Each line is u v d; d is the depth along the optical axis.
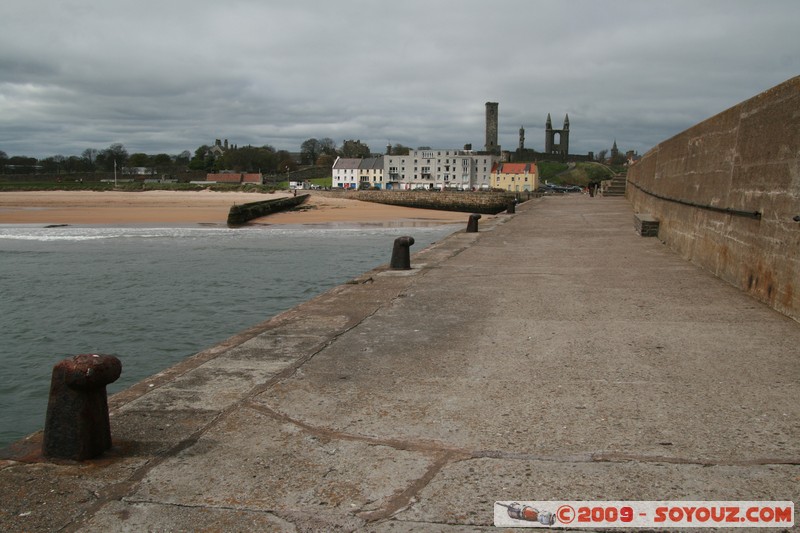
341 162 144.25
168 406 3.86
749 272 7.38
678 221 11.67
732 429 3.46
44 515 2.62
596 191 48.91
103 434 3.20
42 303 16.52
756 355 4.88
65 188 120.12
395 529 2.52
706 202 9.50
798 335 5.45
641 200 21.73
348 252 29.91
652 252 11.75
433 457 3.16
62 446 3.11
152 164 180.38
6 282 20.00
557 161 171.50
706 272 9.19
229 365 4.72
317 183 149.75
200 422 3.61
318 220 54.66
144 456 3.17
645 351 5.03
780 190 6.43
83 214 56.41
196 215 56.84
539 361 4.80
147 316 14.98
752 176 7.32
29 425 8.44
